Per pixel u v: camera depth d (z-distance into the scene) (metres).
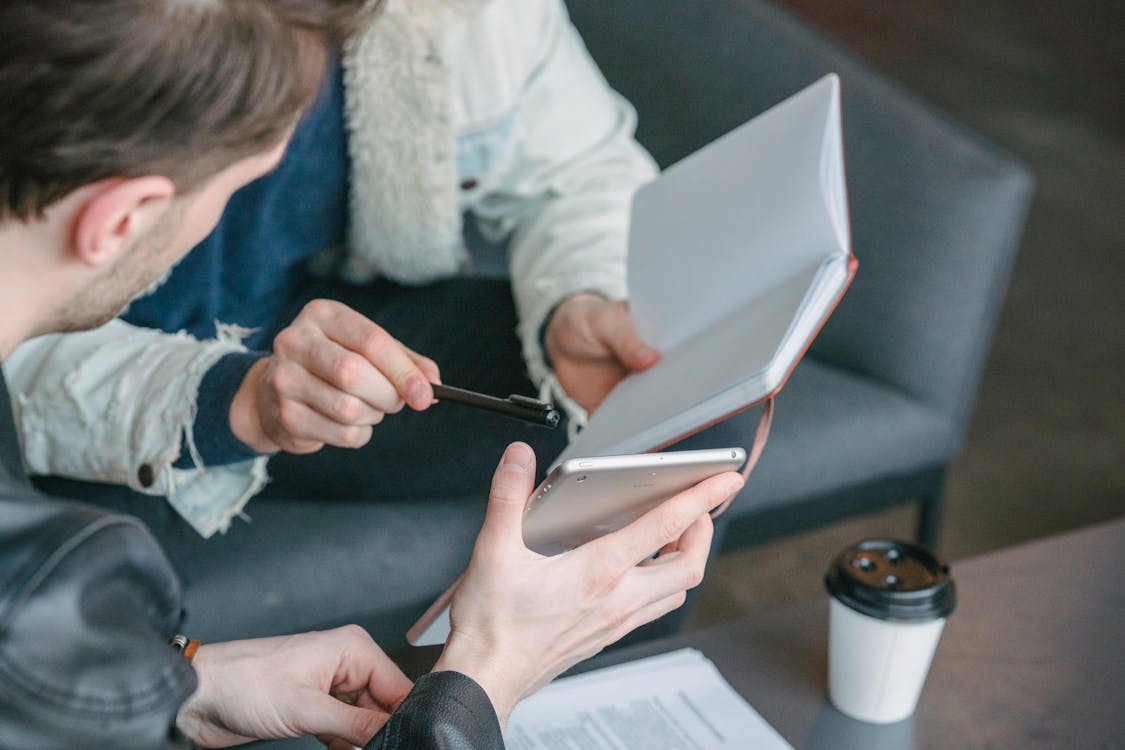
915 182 1.64
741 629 1.02
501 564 0.71
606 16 1.83
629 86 1.83
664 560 0.81
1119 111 4.17
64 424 1.15
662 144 1.82
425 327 1.43
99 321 0.67
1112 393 2.61
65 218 0.58
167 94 0.55
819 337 1.74
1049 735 0.90
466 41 1.39
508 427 1.33
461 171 1.46
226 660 0.85
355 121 1.33
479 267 1.78
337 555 1.28
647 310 1.17
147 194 0.58
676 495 0.79
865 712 0.91
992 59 4.58
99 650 0.52
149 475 1.14
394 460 1.31
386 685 0.87
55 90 0.53
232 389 1.11
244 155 0.61
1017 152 3.81
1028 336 2.83
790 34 1.73
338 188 1.39
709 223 1.10
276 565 1.25
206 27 0.55
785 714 0.92
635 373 1.18
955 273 1.63
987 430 2.45
